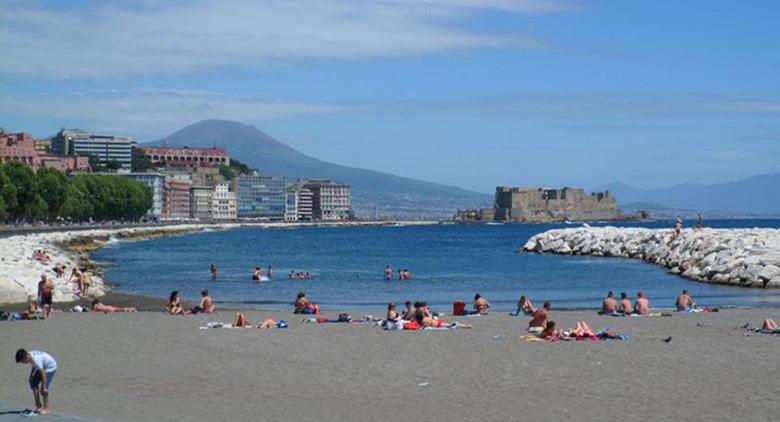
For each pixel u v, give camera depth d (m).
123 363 39.72
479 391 33.66
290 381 35.72
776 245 101.94
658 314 59.28
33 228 197.12
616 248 150.12
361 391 33.88
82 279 75.81
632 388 33.91
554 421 29.09
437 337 46.97
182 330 50.06
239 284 95.81
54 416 29.97
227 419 29.69
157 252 176.25
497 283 96.81
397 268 126.00
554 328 48.66
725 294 81.50
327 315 60.59
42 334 48.28
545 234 174.12
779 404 30.98
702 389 33.56
